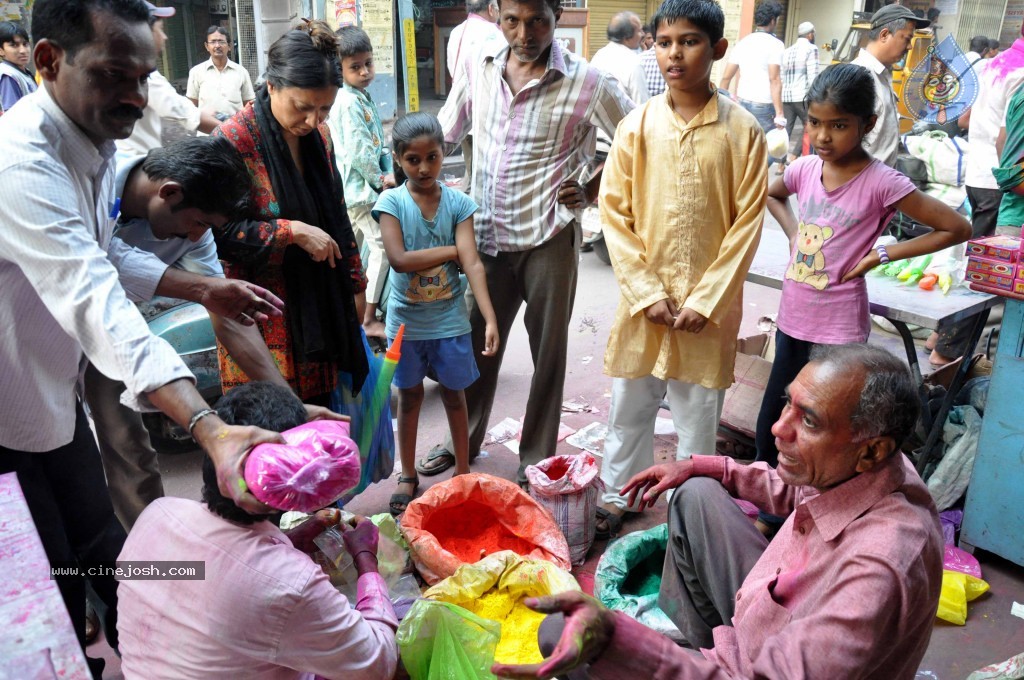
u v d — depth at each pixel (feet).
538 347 10.64
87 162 5.93
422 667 6.50
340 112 14.97
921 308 10.11
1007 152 11.70
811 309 9.65
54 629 4.06
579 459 9.81
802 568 5.42
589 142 10.39
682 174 8.86
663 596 7.30
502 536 9.45
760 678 4.86
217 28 24.40
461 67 10.69
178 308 11.69
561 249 10.19
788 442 5.33
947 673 8.01
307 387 8.55
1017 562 9.30
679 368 9.48
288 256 7.98
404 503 10.61
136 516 8.77
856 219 9.28
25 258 5.42
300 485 4.51
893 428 4.95
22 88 15.29
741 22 41.27
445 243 9.89
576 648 4.24
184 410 4.95
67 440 6.76
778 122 27.09
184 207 6.79
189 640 5.15
